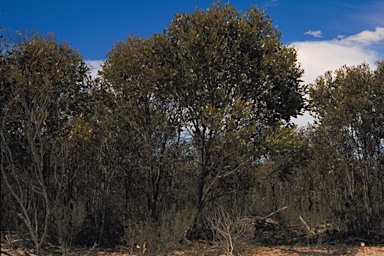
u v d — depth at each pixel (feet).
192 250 34.01
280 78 39.19
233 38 39.19
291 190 55.26
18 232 33.88
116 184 41.19
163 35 39.93
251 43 38.86
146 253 33.12
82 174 39.78
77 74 35.45
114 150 40.11
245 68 37.78
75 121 35.81
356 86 44.11
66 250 31.94
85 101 35.94
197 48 37.40
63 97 34.01
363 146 43.11
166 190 43.21
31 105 31.99
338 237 40.24
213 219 38.11
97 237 36.63
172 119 41.22
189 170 43.50
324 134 45.47
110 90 41.14
